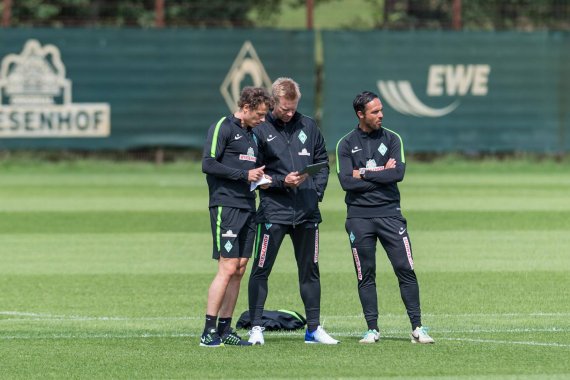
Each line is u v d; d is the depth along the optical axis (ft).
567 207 277.23
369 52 389.39
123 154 405.80
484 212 265.95
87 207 277.44
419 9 445.78
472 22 445.37
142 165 393.29
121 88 385.50
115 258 197.36
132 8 461.37
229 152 122.83
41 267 187.93
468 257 197.47
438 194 309.22
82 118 384.27
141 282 172.96
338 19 486.79
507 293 161.99
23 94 380.78
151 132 387.75
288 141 125.80
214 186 123.03
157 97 386.73
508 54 394.32
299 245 126.21
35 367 113.50
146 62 385.91
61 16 460.14
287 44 388.78
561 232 231.71
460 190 320.91
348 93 389.19
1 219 254.06
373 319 126.21
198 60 387.55
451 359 115.96
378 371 110.63
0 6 451.53
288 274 180.14
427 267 186.50
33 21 450.71
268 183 121.49
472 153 407.44
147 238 222.89
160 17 389.80
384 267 188.34
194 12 458.91
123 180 354.74
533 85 395.55
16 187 331.16
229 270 122.83
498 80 394.73
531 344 123.95
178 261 193.77
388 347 122.62
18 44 379.55
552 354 118.42
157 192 315.78
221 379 107.65
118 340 127.85
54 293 163.63
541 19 449.89
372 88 390.01
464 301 155.74
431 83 392.47
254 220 124.57
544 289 165.17
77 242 217.77
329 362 114.83
